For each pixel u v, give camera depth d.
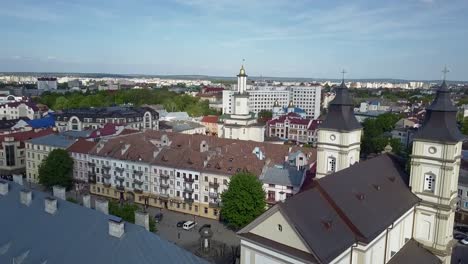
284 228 43.31
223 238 85.69
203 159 100.69
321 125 75.25
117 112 188.38
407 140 173.88
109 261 40.09
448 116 61.22
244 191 81.62
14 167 136.50
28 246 45.62
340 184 52.34
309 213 45.03
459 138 60.62
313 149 101.38
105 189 113.94
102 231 43.94
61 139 129.38
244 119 142.50
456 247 83.38
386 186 61.03
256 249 45.38
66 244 44.09
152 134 126.25
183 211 102.31
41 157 127.69
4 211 52.84
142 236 41.97
